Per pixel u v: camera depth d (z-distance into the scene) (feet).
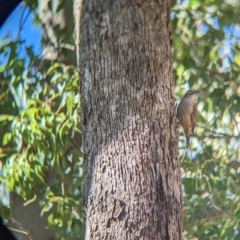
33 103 32.22
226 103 35.19
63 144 32.27
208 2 36.06
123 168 20.72
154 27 21.50
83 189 21.39
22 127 31.86
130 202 20.54
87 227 20.94
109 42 21.31
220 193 34.30
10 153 33.19
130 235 20.38
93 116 21.24
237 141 35.60
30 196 32.68
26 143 32.40
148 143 20.90
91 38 21.53
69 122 31.55
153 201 20.63
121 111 20.99
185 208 34.24
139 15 21.38
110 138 20.95
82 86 21.67
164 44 21.68
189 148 35.50
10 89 33.88
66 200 33.24
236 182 34.71
